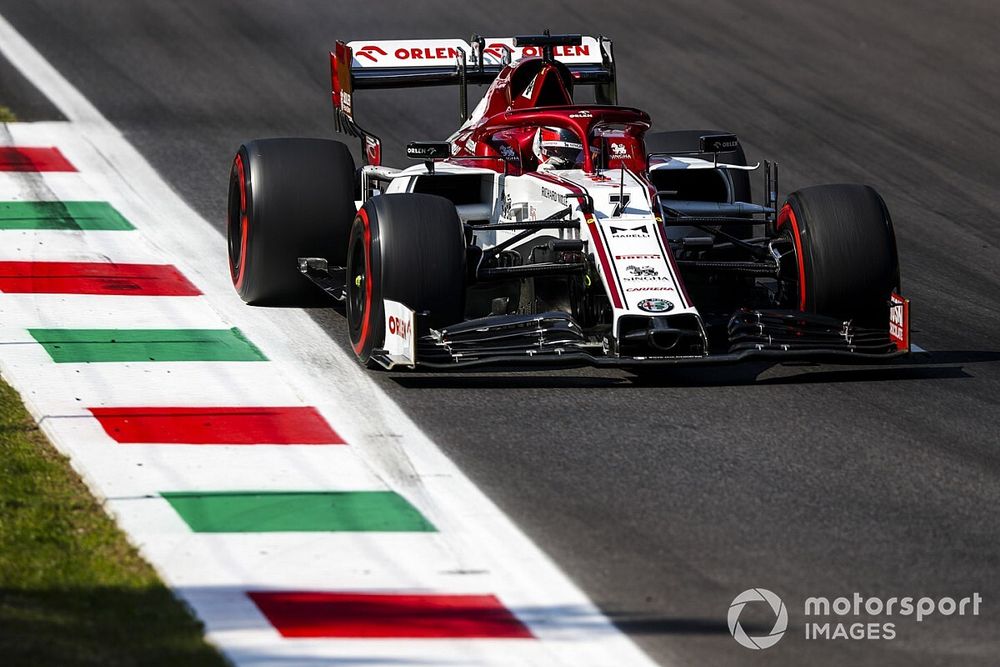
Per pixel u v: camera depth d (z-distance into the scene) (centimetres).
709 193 3634
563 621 1964
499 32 6856
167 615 1922
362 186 3597
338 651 1850
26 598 1931
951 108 6156
